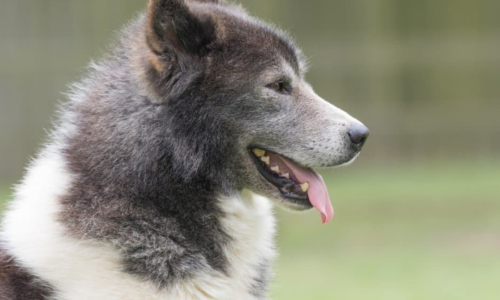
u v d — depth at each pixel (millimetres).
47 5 35438
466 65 39906
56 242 9297
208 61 10008
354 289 20000
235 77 10047
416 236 26922
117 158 9570
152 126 9727
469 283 20531
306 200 10367
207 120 9898
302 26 38375
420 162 39500
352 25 39062
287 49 10523
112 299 9148
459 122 39656
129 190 9484
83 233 9305
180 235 9539
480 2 40938
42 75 35375
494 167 38062
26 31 35469
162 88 9805
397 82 39562
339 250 25422
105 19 35531
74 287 9156
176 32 9828
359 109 39125
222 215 9836
